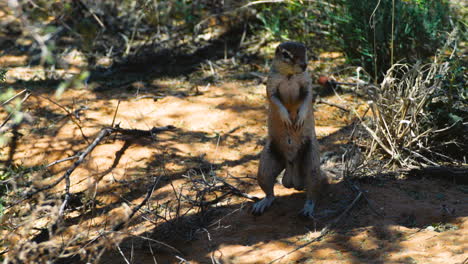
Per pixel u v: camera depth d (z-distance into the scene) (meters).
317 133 6.79
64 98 7.83
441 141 5.98
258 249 4.50
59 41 9.09
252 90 8.17
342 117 7.23
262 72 8.76
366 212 4.96
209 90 8.20
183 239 4.74
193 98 7.93
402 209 4.94
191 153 6.41
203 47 9.76
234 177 5.64
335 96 7.85
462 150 5.88
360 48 8.39
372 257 4.23
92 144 6.00
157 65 9.17
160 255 4.54
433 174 5.55
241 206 5.26
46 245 3.92
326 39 9.16
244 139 6.73
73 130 6.87
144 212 5.19
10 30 9.62
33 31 4.09
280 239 4.66
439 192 5.26
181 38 9.75
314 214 5.03
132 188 5.71
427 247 4.29
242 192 5.58
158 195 5.55
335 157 6.12
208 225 4.97
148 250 4.61
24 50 9.37
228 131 6.95
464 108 6.50
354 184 5.46
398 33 7.88
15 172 5.84
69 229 4.96
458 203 5.00
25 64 8.95
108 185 5.76
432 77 6.19
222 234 4.80
